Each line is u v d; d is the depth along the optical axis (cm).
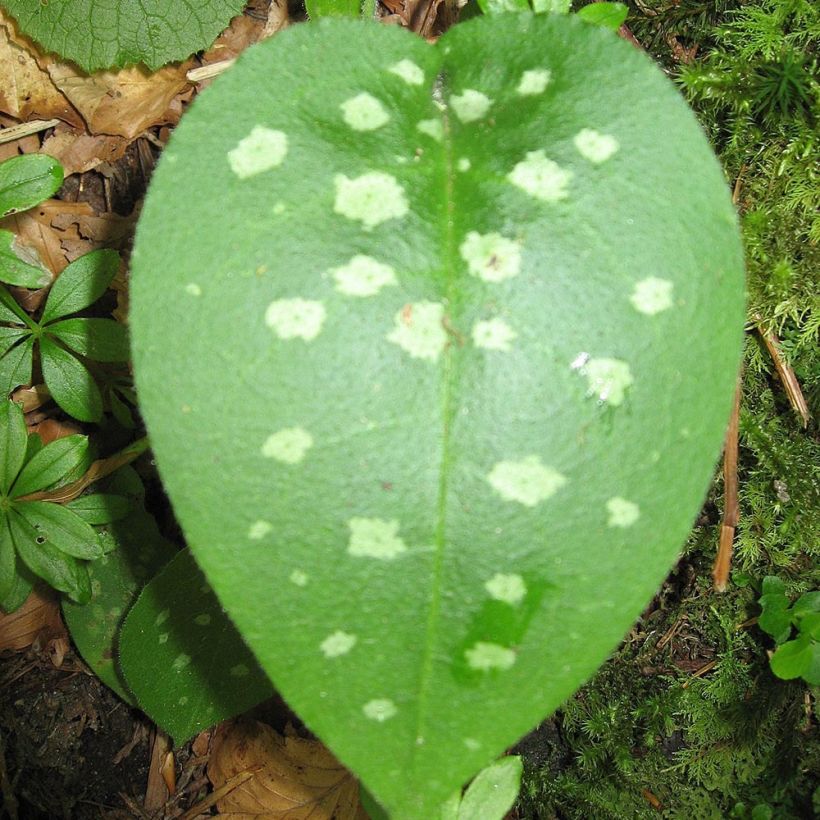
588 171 20
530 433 19
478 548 19
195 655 27
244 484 19
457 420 19
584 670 19
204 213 19
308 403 19
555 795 30
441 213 19
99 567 30
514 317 19
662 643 30
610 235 19
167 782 31
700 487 19
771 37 25
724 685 29
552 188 19
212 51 33
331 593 19
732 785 29
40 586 32
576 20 20
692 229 19
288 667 19
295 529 19
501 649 19
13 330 29
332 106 20
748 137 26
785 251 26
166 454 19
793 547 28
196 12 31
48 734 31
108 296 33
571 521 19
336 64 20
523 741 31
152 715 27
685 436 19
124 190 33
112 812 31
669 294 19
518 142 20
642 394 19
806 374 27
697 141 20
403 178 20
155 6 30
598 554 19
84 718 31
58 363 29
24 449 28
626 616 19
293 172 19
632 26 28
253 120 19
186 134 19
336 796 31
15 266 27
